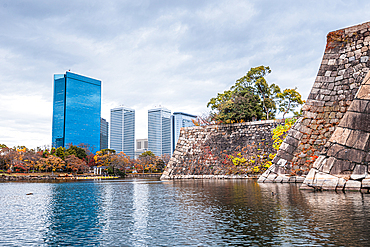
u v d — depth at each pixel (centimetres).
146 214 995
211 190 1800
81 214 1044
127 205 1262
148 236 683
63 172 10488
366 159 1464
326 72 2170
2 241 671
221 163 3409
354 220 766
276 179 2255
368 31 2048
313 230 676
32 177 8100
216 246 585
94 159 12150
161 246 600
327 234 638
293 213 892
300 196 1312
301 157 2173
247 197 1346
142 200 1441
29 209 1220
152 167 13962
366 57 2030
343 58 2123
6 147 9156
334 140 1589
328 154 1600
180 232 712
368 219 775
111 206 1243
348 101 2039
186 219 868
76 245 626
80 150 11619
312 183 1608
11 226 840
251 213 922
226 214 922
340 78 2105
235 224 773
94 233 730
